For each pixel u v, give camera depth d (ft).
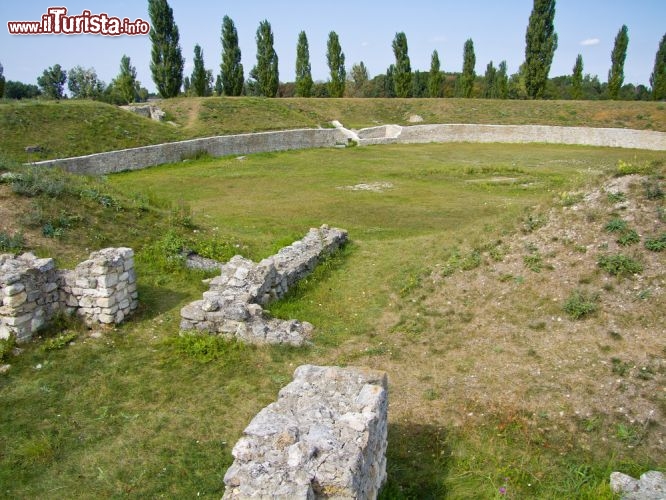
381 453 17.84
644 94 208.23
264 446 15.42
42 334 29.40
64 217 42.68
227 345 28.71
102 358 27.81
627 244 32.04
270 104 152.87
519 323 29.45
